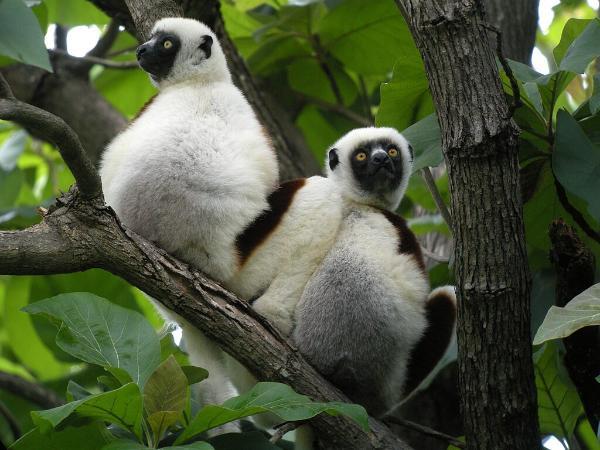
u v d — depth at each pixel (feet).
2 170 47.85
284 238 27.84
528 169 29.76
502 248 24.18
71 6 45.01
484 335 24.82
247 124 28.55
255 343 24.64
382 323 27.02
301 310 27.30
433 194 30.71
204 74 30.86
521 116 28.78
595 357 26.94
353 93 46.44
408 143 30.73
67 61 44.27
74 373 42.14
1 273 22.77
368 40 42.32
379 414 28.09
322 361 26.84
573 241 25.98
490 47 24.39
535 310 29.94
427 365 29.48
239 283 27.71
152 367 24.14
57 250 22.98
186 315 24.27
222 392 28.60
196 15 36.55
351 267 27.37
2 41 24.17
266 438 24.93
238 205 26.78
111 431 24.64
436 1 24.00
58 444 23.68
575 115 29.30
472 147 23.73
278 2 44.91
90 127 43.80
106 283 42.60
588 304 23.16
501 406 25.32
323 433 25.41
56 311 24.32
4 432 41.98
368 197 30.78
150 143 26.96
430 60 24.27
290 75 45.37
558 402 30.83
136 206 26.43
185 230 26.35
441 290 30.04
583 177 26.04
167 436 24.58
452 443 28.07
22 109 21.03
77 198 23.11
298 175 40.42
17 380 38.29
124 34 49.14
